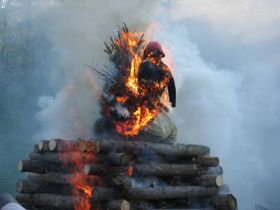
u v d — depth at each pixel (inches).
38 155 327.3
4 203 175.6
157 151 311.7
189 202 322.0
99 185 294.5
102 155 298.8
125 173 293.1
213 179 323.0
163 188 303.7
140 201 300.0
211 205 327.0
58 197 303.7
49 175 313.6
